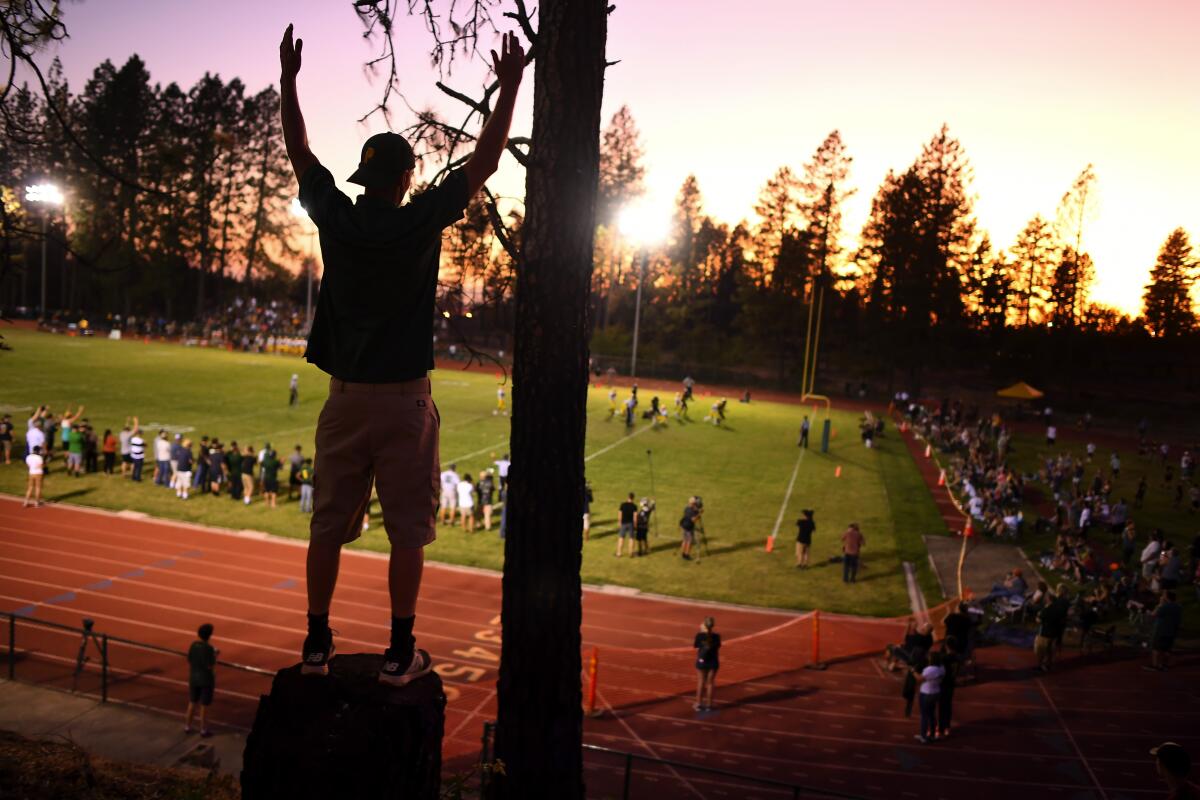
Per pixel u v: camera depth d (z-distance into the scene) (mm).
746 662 18875
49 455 31562
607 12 4844
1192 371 82250
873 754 14961
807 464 41000
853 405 67750
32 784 7422
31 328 77500
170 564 22594
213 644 17812
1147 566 24062
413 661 2945
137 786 7941
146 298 84500
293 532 25797
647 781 13891
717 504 32406
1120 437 59281
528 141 4801
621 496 32781
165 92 80000
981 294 86562
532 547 5059
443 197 2514
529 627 5105
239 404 44688
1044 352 82000
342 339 2693
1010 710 16844
